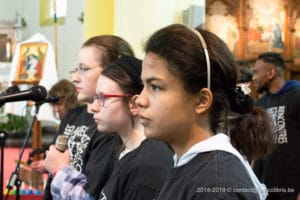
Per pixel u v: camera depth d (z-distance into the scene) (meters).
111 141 1.54
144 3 3.26
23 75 5.30
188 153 0.91
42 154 3.20
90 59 1.62
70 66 8.89
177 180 0.91
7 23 8.97
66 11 8.91
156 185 1.15
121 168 1.24
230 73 0.94
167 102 0.89
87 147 1.65
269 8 9.22
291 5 9.16
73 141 1.73
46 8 9.03
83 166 1.65
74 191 1.48
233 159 0.89
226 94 0.95
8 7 9.06
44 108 4.66
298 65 9.04
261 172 2.65
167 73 0.89
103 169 1.49
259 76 2.86
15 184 2.57
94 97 1.53
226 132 0.97
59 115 2.78
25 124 7.40
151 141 1.23
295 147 2.69
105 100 1.34
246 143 1.05
